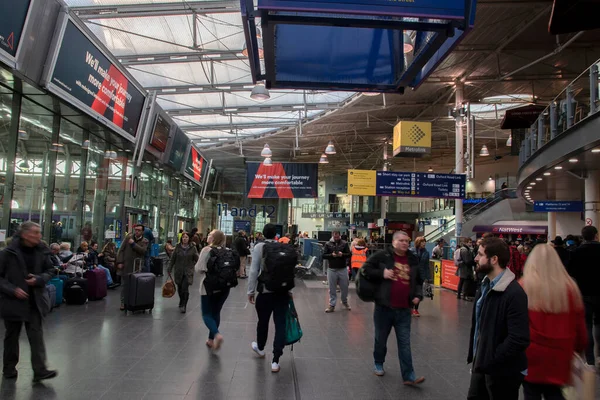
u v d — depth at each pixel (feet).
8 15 23.03
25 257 14.66
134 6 42.68
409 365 15.55
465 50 63.82
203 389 14.30
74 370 15.75
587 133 31.53
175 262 28.48
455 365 18.11
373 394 14.43
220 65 58.34
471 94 86.02
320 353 19.42
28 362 16.58
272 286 16.74
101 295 32.24
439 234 116.98
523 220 104.88
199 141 102.06
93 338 20.54
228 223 117.60
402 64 17.21
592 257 17.47
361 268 16.34
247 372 16.25
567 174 48.11
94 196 42.96
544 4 49.78
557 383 9.61
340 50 17.16
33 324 14.56
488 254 9.58
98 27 47.34
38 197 32.99
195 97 71.15
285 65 17.02
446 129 107.55
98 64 33.63
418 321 28.48
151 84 63.21
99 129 39.60
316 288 44.62
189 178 77.10
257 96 47.21
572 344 9.76
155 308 29.53
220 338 17.56
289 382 15.31
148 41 50.67
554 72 73.61
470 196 156.87
